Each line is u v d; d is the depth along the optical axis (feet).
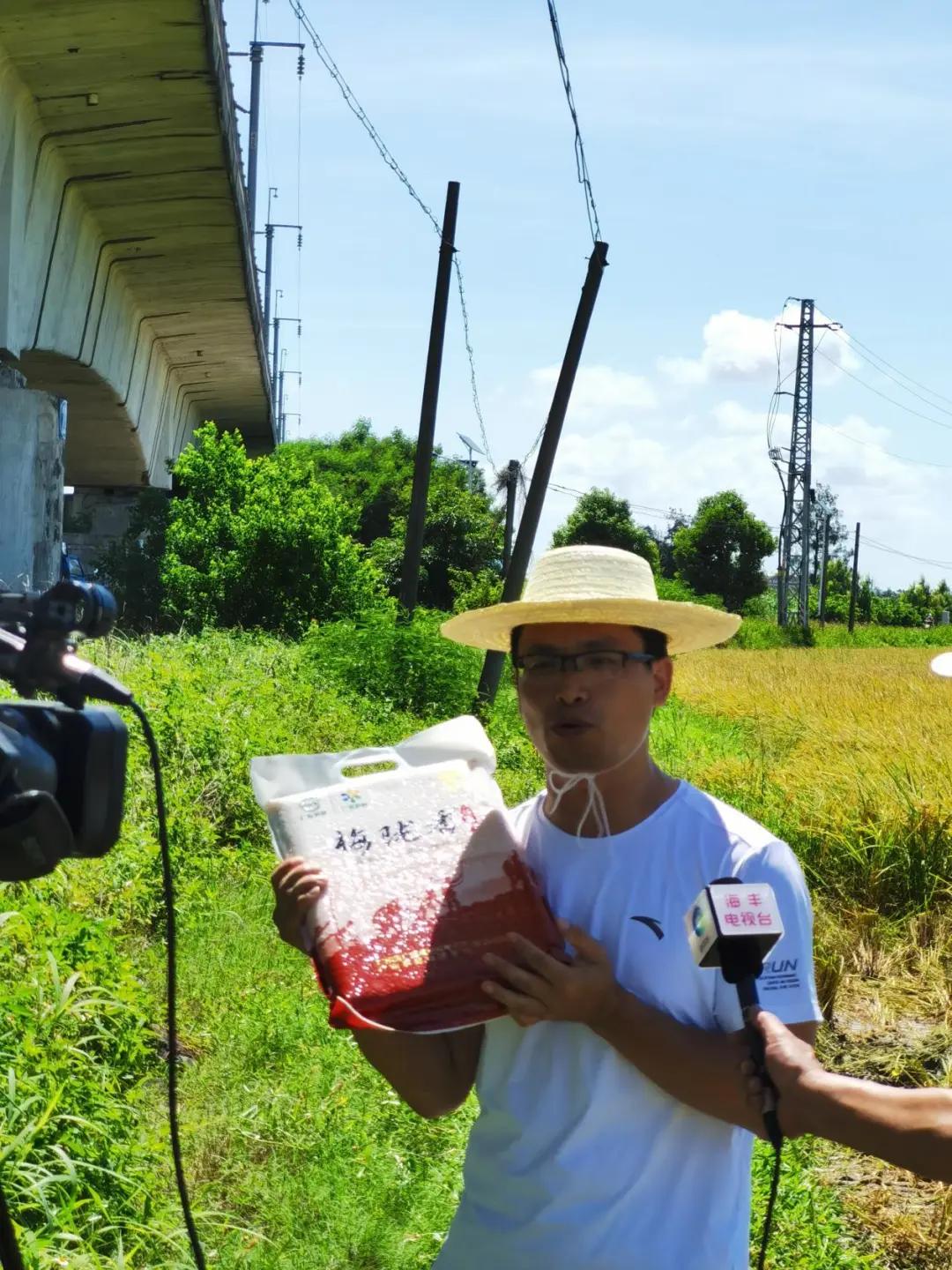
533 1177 7.46
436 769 7.91
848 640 228.22
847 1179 16.74
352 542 80.02
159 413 97.50
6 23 39.40
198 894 23.59
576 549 8.38
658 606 7.75
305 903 7.47
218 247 66.13
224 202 58.34
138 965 20.76
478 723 8.45
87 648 44.16
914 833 29.14
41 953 16.47
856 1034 21.74
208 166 53.67
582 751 7.91
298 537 76.23
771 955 7.41
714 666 112.88
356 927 7.34
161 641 57.00
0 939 17.70
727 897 6.54
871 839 29.63
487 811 7.75
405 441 223.10
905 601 359.66
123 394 76.64
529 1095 7.60
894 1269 14.82
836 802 31.81
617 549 8.48
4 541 45.91
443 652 53.52
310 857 7.56
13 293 45.98
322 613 75.41
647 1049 7.17
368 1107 16.29
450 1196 14.26
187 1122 15.94
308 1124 15.87
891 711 58.39
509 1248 7.44
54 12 38.78
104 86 45.03
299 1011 18.94
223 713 33.83
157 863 23.25
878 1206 15.96
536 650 8.07
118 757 5.89
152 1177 13.98
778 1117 6.44
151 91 45.65
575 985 7.13
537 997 7.13
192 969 20.77
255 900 24.35
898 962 25.16
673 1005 7.51
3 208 44.50
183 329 85.15
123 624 77.10
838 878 29.17
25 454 46.44
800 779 35.78
